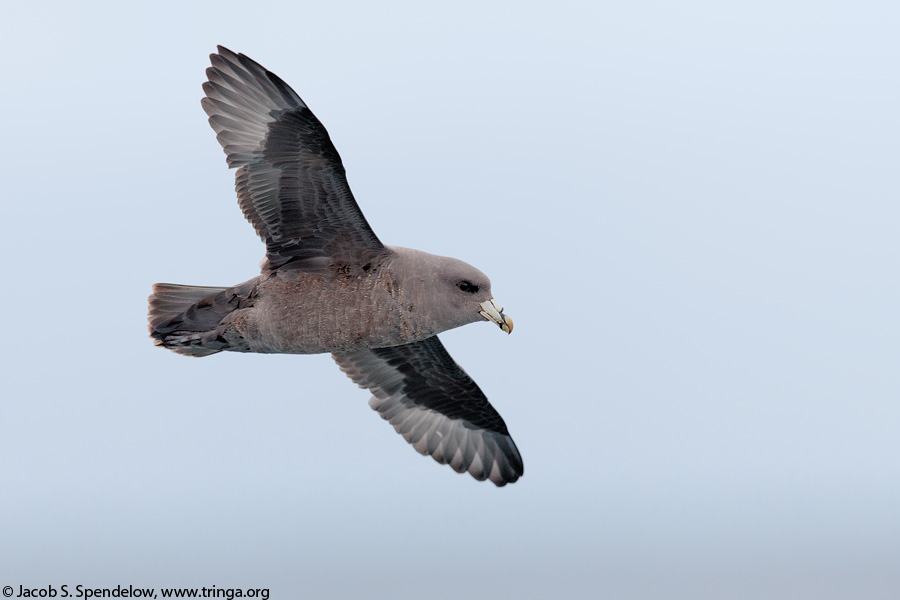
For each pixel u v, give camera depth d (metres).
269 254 14.12
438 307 14.07
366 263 14.05
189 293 14.45
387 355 17.50
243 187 13.83
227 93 13.41
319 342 14.19
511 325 14.10
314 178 13.44
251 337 14.26
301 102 12.84
